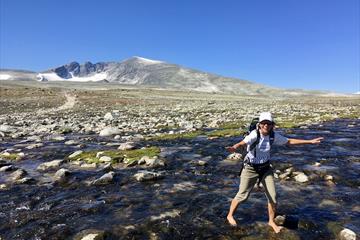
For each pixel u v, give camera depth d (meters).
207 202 11.01
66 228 9.27
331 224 9.23
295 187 12.36
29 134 29.52
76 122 39.78
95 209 10.62
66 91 133.50
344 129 27.08
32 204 11.23
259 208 10.42
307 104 73.38
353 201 10.89
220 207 10.55
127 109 63.88
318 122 32.31
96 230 9.07
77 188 12.85
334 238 8.50
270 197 9.04
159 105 75.44
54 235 8.91
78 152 18.92
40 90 127.94
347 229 8.61
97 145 22.38
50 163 16.45
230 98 120.19
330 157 16.94
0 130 31.36
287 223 9.34
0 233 9.14
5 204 11.27
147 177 13.52
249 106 66.12
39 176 14.72
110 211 10.43
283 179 13.39
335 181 13.02
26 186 13.26
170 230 9.08
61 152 20.09
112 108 67.88
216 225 9.33
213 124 32.09
